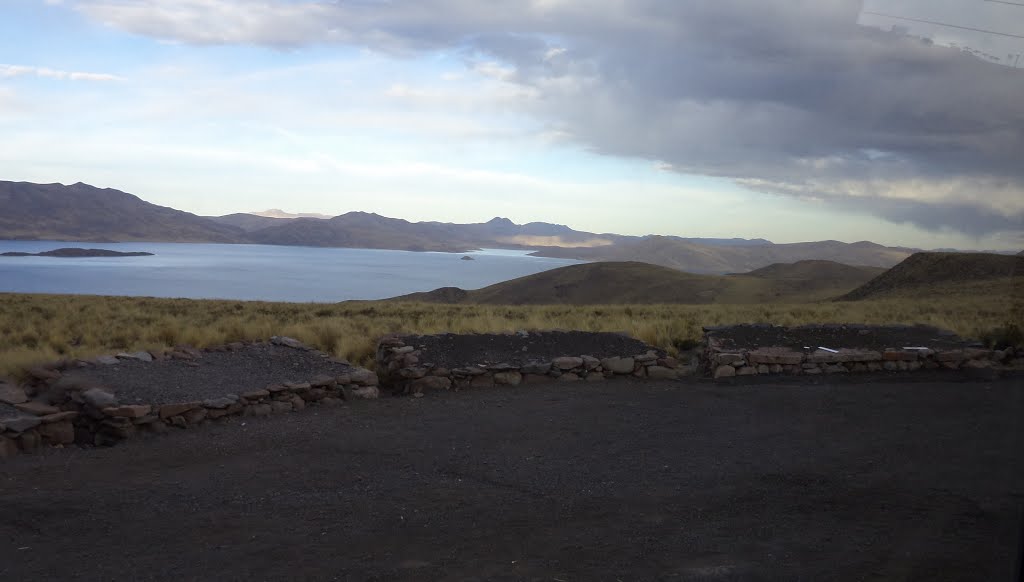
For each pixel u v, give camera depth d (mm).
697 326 21719
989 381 11305
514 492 7152
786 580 4660
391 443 9289
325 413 11273
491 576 4996
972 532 4809
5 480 7691
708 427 9977
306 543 5723
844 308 34406
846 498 6438
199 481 7598
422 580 4945
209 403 10484
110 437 9531
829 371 14336
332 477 7730
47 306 27797
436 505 6734
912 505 5867
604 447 8977
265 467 8172
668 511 6434
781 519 6043
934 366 14125
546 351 14984
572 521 6227
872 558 4848
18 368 11703
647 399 12164
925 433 8328
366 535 5914
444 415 11055
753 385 13422
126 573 5121
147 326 22141
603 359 14586
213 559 5383
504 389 13297
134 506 6730
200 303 35312
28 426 9102
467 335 15266
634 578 4883
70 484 7523
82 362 11711
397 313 31266
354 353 15648
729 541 5570
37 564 5301
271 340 14383
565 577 4949
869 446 8297
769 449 8594
